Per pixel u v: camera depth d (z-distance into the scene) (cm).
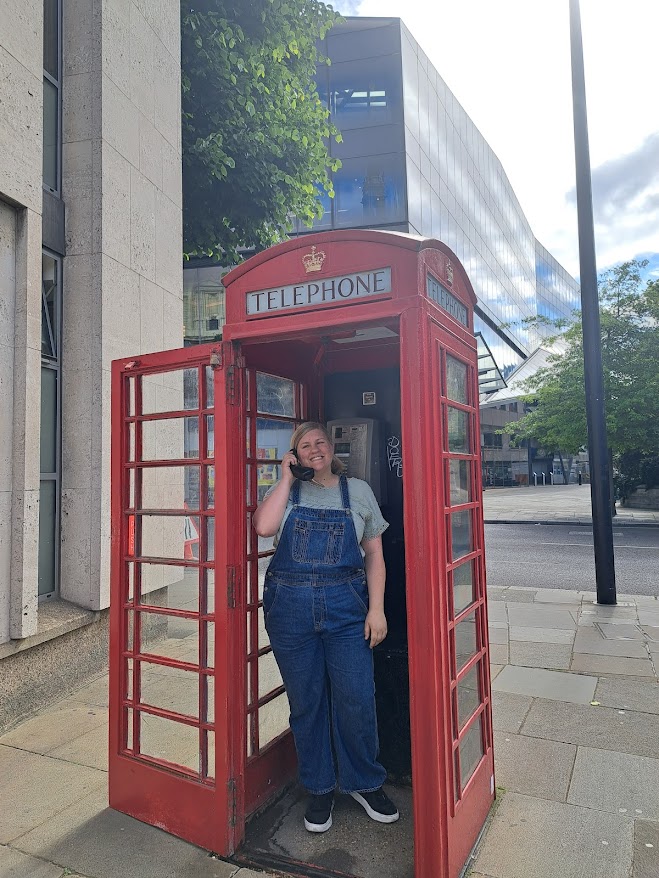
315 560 259
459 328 276
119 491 294
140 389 297
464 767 253
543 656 521
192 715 272
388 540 323
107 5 503
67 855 254
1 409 381
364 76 2194
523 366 4666
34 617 394
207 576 268
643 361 1747
